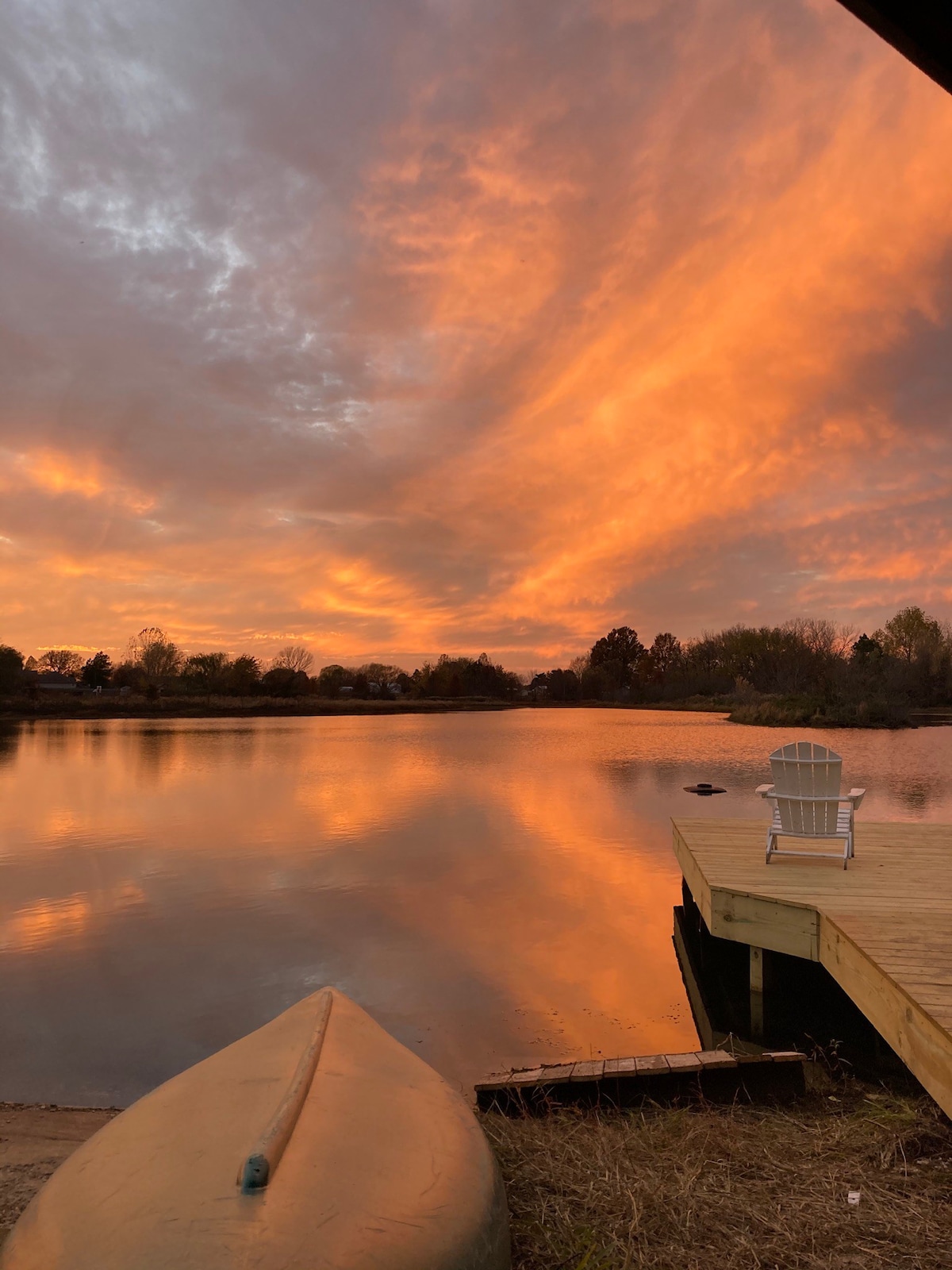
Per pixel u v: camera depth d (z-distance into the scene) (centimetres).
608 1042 480
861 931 450
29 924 707
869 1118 351
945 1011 326
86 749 2523
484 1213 224
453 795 1511
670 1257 250
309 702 5734
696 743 2800
